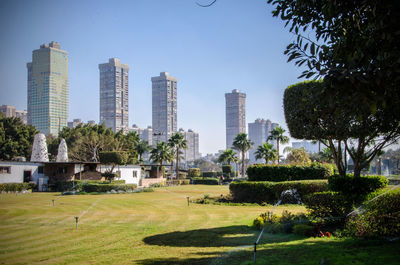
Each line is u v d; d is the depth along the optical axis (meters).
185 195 34.38
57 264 8.52
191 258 8.70
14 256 9.43
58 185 42.28
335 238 9.88
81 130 81.31
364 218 10.03
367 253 7.52
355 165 15.20
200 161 198.25
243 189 25.55
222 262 7.99
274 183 23.67
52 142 80.94
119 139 79.31
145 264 8.29
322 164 25.33
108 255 9.38
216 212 19.16
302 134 17.09
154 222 15.57
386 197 9.91
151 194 36.06
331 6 6.51
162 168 66.44
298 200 22.16
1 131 66.00
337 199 12.08
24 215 18.38
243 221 15.21
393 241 8.68
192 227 13.92
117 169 52.00
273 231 11.70
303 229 10.80
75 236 12.29
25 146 69.25
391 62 5.54
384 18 5.60
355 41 6.52
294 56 6.71
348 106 6.27
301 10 7.71
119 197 31.44
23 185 39.88
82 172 46.78
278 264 7.18
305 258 7.53
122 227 14.20
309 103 6.95
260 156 63.56
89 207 22.44
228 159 89.62
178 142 77.12
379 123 12.62
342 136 14.70
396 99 6.20
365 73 5.78
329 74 5.64
